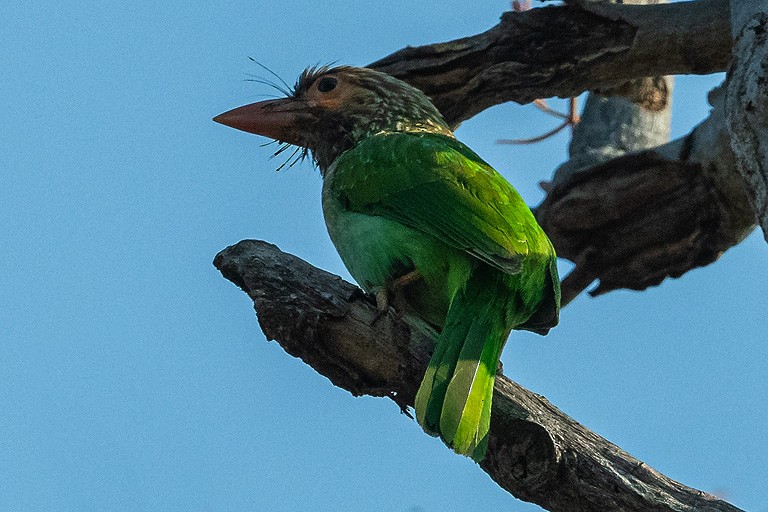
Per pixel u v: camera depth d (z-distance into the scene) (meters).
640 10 13.20
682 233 14.94
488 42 13.48
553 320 11.21
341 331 10.02
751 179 9.52
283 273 10.08
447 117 13.88
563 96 13.73
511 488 9.66
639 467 9.40
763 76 9.42
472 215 10.79
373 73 13.34
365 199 11.41
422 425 9.55
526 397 9.75
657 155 14.70
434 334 11.26
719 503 9.22
